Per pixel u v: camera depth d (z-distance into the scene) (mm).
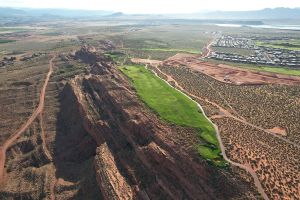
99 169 82688
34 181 94062
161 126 91625
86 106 119500
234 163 73375
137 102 108625
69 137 113188
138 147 86625
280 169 71438
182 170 74562
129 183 79125
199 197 68375
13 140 119375
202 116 100500
